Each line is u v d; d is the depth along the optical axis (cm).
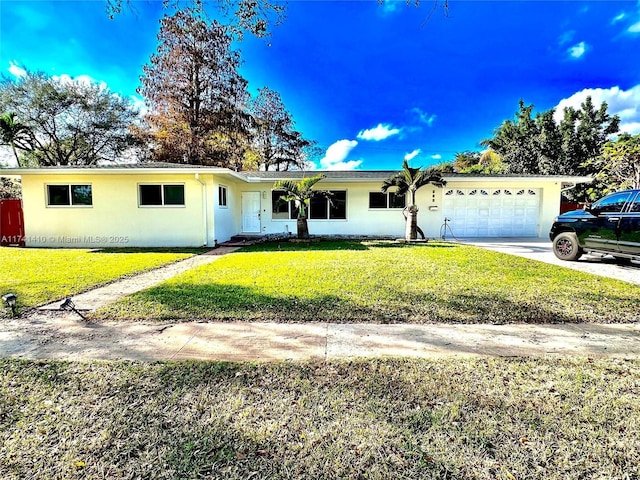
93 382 258
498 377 263
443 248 1032
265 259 823
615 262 786
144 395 239
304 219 1242
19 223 1234
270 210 1477
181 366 283
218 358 299
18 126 2130
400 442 191
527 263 752
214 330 365
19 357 302
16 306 450
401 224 1452
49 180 1149
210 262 806
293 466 174
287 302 455
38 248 1103
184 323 386
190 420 211
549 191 1423
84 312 425
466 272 646
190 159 2225
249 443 191
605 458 178
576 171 2292
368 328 370
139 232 1152
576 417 212
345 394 240
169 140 2162
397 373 271
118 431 200
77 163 2448
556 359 295
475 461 176
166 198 1149
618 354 305
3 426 205
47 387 250
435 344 328
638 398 233
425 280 578
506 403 228
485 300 464
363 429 202
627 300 464
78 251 1020
